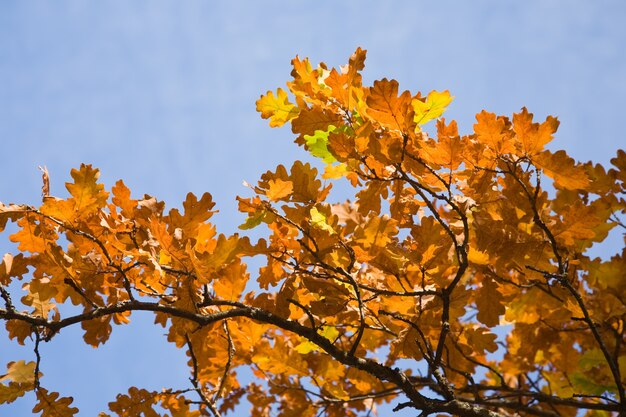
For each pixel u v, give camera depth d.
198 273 3.02
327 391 4.47
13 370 3.31
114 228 3.22
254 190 3.32
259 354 3.82
